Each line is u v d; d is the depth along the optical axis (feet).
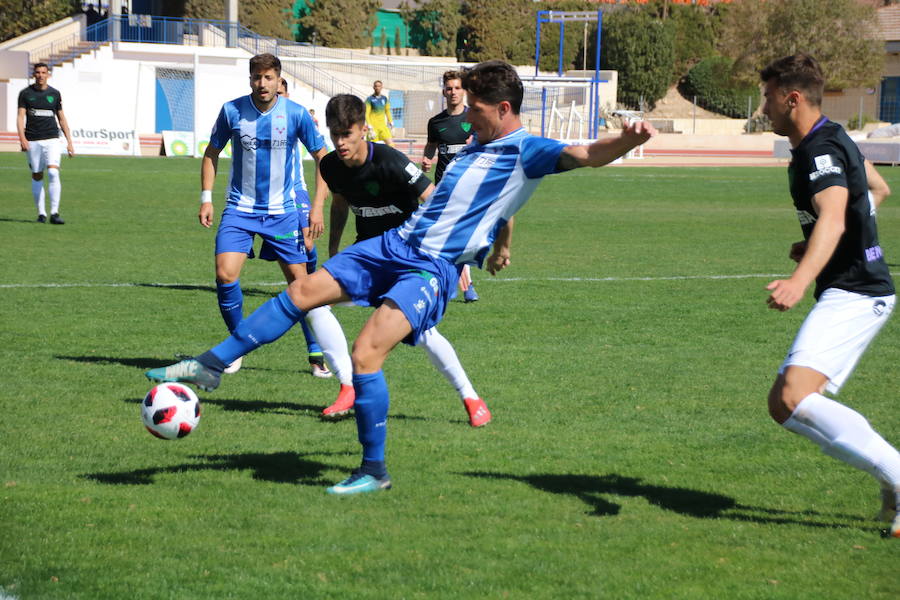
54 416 40.55
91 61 278.46
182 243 98.99
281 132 50.11
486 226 31.94
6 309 63.62
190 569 25.75
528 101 346.95
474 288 76.48
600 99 390.63
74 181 168.66
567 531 29.22
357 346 31.35
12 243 94.73
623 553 27.58
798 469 35.70
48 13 322.34
